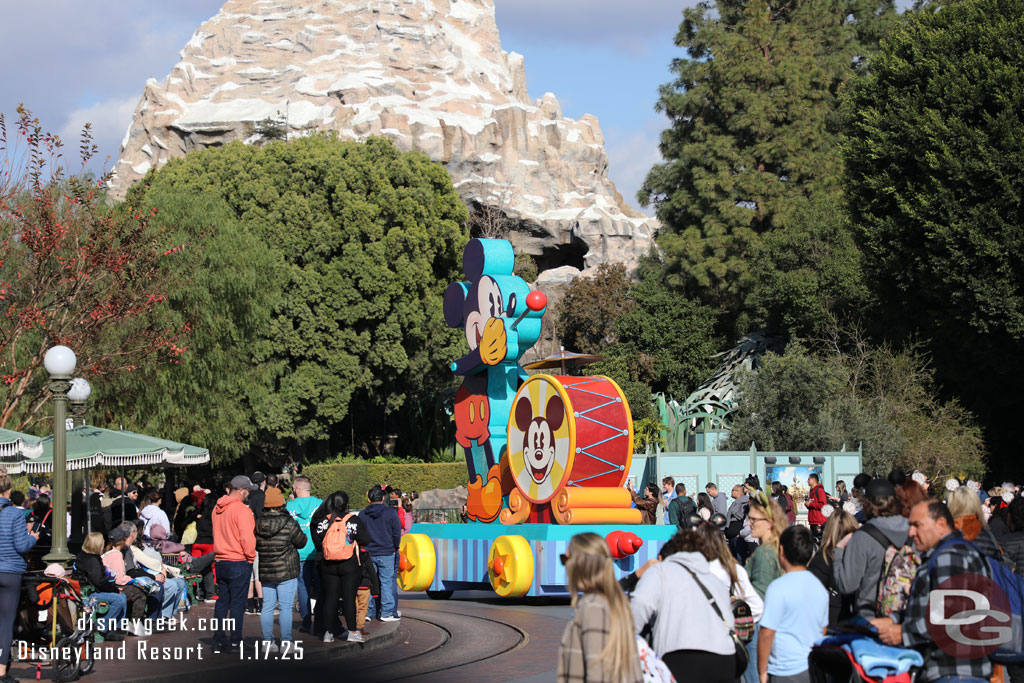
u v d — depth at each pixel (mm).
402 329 53094
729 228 57062
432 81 90688
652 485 22094
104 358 27531
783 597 7121
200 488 20750
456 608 18984
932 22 39312
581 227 79562
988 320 35219
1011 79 35156
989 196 34875
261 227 50312
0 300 26578
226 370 36781
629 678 5637
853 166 39781
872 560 7727
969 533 8375
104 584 13586
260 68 92250
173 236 34312
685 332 56344
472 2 106062
